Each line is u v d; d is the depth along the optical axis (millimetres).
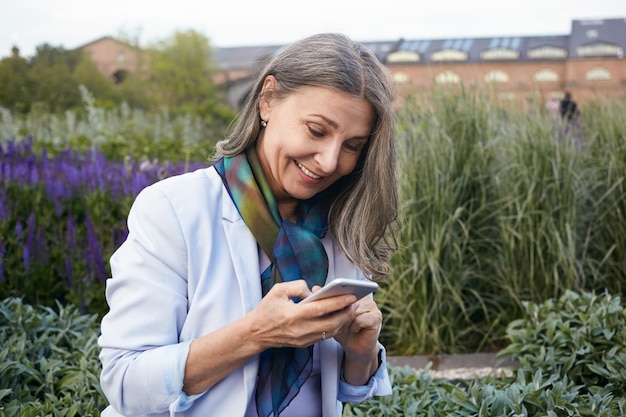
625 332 3215
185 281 1752
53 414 2570
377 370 2002
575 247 4684
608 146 5070
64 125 10875
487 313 4660
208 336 1673
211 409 1735
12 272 4242
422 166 4613
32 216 4312
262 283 1800
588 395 2791
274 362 1774
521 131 4824
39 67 18531
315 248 1800
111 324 1712
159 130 11000
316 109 1687
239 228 1789
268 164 1824
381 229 1896
